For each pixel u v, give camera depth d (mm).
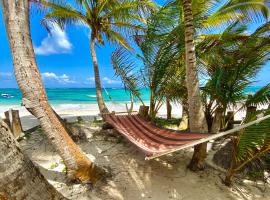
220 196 4293
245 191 4500
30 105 3578
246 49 6191
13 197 1899
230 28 6793
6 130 1958
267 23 6164
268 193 4496
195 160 4891
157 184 4484
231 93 5766
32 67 3576
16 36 3451
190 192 4332
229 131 2734
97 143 5973
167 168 4961
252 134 3984
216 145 5855
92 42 8930
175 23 6105
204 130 4453
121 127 5586
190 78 4434
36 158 5180
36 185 2129
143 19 8609
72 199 3885
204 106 6711
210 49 6590
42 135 6270
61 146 3887
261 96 5488
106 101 26641
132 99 7426
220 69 6094
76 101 28344
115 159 5195
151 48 6184
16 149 2008
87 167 4152
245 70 5707
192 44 4398
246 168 5039
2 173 1831
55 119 3848
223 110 6055
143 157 5285
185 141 3574
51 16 8656
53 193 2330
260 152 4168
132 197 4109
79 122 7551
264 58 5898
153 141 4531
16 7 3447
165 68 6137
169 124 8320
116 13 8344
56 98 33125
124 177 4590
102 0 8461
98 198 3971
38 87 3619
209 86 6160
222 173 4922
